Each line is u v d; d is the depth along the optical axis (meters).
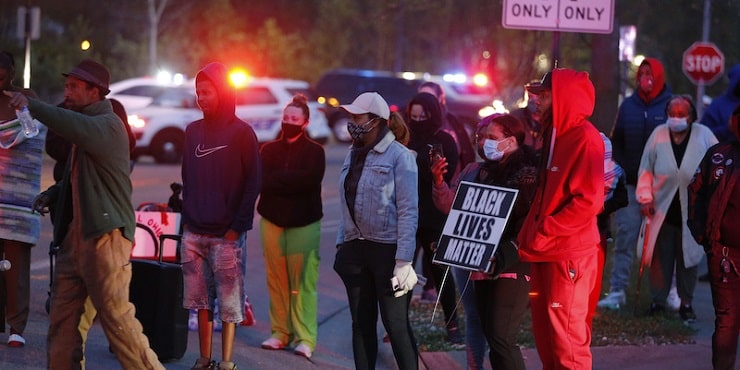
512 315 9.13
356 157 9.53
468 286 10.15
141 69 59.88
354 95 47.88
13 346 10.86
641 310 13.96
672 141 13.35
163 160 34.84
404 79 47.75
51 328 8.90
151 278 10.87
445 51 52.50
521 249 8.65
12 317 10.84
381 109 9.47
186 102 35.56
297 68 63.09
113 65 58.84
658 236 13.58
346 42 62.16
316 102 41.66
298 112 11.51
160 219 12.27
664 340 12.48
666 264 13.61
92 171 8.59
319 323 13.91
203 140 10.17
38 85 50.50
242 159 10.11
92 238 8.60
